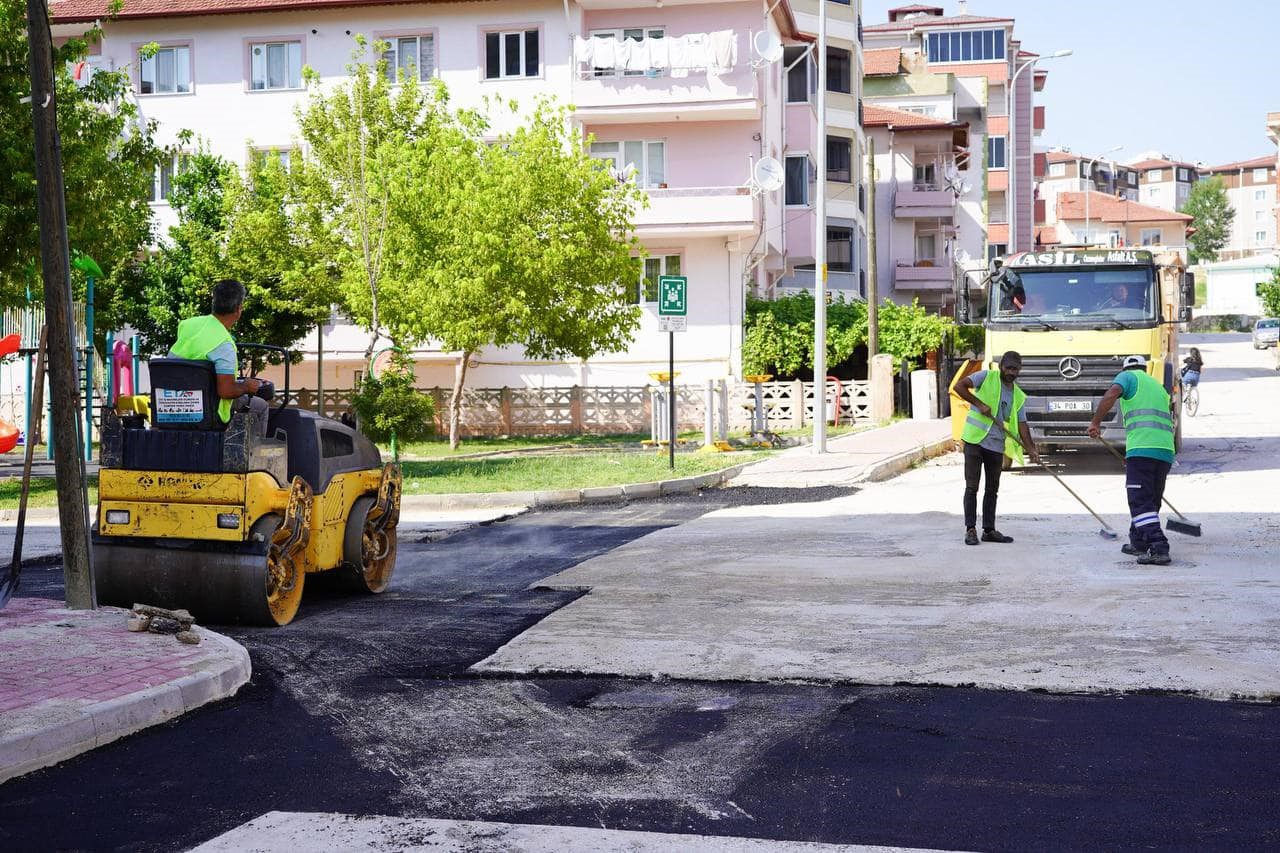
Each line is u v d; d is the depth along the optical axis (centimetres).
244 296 897
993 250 6550
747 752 563
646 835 461
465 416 3269
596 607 908
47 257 868
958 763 541
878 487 1794
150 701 627
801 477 1909
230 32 3562
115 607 878
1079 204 12606
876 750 562
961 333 3834
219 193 3075
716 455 2303
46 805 506
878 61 6331
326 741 593
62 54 1883
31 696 624
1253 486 1622
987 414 1170
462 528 1443
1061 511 1436
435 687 696
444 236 2628
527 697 670
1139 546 1050
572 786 520
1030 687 659
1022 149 8062
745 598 929
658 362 3359
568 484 1812
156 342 3045
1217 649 726
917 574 1015
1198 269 11962
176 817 489
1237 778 514
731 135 3416
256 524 863
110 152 2078
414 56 3491
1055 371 1862
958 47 7519
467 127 2803
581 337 2689
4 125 1800
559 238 2642
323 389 3356
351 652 790
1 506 1702
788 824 470
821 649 756
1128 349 1838
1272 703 629
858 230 4534
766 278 3903
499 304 2616
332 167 3008
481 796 508
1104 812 477
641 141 3453
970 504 1180
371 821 480
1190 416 3109
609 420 3244
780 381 3359
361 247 2781
